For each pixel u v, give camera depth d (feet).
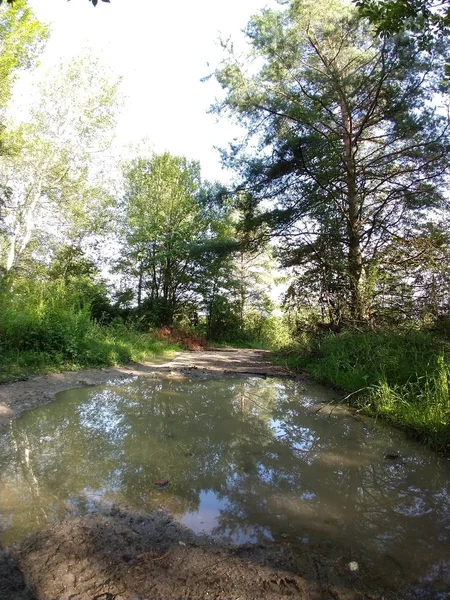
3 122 59.36
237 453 13.80
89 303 41.27
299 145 37.70
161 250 76.54
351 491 11.23
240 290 104.63
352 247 41.11
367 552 8.27
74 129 66.95
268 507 10.14
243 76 42.55
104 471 11.82
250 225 45.16
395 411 17.78
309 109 41.04
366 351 25.39
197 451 13.84
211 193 46.29
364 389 21.54
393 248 38.73
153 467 12.30
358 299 34.94
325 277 41.01
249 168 42.01
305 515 9.80
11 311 29.71
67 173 68.54
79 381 24.97
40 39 56.70
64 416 17.52
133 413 18.61
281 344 61.67
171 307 81.15
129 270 78.48
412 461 13.60
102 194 71.61
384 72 36.83
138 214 75.15
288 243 46.60
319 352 33.24
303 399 22.70
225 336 97.35
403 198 40.47
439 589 7.18
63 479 11.12
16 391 20.66
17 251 71.00
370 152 43.39
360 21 36.81
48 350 29.22
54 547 7.89
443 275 31.19
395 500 10.76
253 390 25.22
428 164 38.70
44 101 65.21
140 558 7.71
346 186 43.88
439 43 34.12
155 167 77.97
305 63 41.83
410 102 37.19
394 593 7.04
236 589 6.96
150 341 50.37
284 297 46.19
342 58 40.81
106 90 66.49
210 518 9.45
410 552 8.32
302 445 14.87
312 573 7.50
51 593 6.65
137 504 9.92
